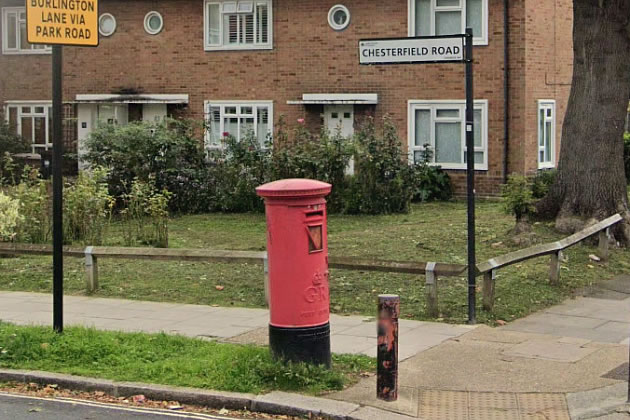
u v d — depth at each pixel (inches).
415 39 389.4
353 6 1002.7
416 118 984.9
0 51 1191.6
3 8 1187.9
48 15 349.7
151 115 1115.9
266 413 297.4
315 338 318.7
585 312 438.9
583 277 511.5
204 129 957.8
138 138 861.8
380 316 298.5
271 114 1051.3
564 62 999.0
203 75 1083.9
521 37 928.3
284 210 314.7
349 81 1011.3
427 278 426.9
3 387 332.5
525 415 288.8
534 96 949.2
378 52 395.2
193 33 1085.1
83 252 503.8
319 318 320.2
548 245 480.1
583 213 613.0
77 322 422.0
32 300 481.4
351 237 666.8
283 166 853.8
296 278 316.2
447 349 364.5
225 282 515.2
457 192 963.3
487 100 946.1
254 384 313.1
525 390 311.3
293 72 1038.4
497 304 445.1
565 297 472.7
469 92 392.5
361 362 339.6
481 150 951.0
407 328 402.3
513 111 936.9
